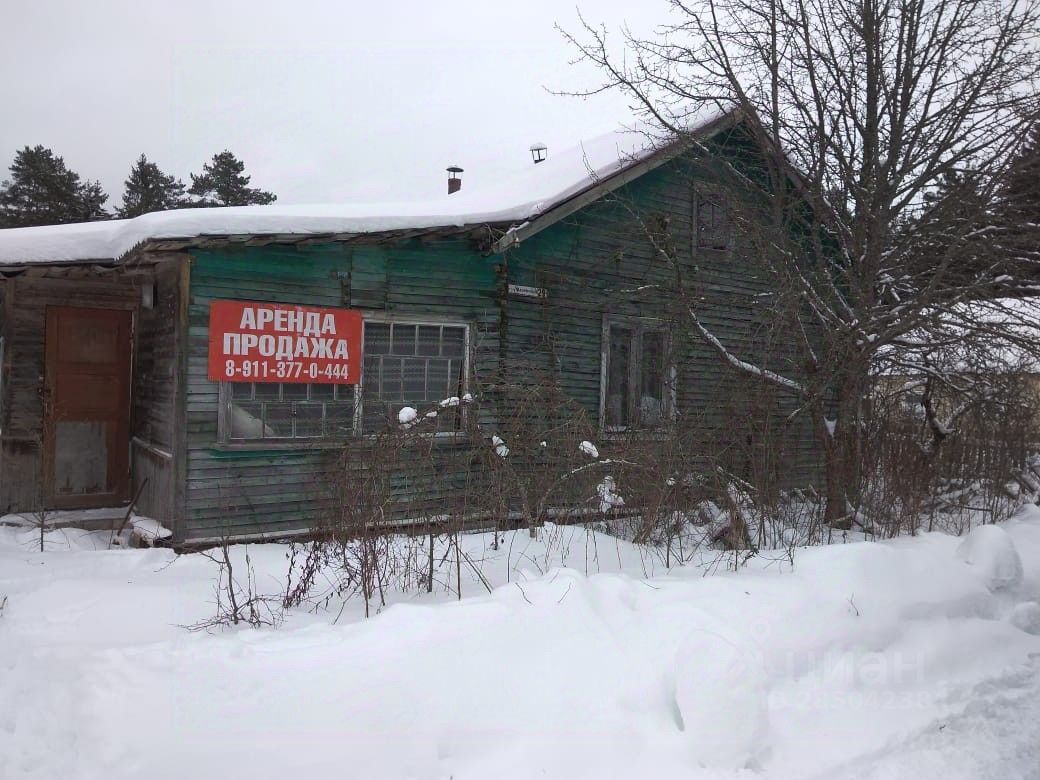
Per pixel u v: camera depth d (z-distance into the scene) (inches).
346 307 302.5
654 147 351.6
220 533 271.7
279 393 287.7
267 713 133.6
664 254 335.6
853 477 318.0
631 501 260.8
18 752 127.1
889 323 314.3
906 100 320.2
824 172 326.0
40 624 175.9
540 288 356.8
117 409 332.8
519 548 239.5
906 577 216.8
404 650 148.6
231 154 1549.0
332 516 208.2
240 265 278.7
